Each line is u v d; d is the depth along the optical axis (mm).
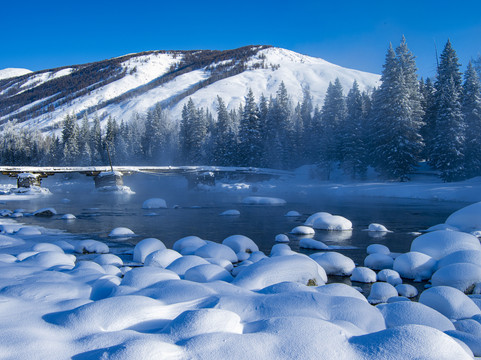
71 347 2598
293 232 14328
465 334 3498
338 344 2623
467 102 43250
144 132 93812
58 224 17219
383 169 43688
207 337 2578
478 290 6133
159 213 22234
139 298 3500
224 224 17156
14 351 2449
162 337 2717
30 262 6547
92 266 6062
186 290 4047
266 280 5336
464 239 8461
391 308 4066
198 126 74000
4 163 94375
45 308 3488
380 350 2535
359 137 48500
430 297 4918
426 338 2596
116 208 25594
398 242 12445
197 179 52094
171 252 7562
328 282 7414
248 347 2504
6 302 3537
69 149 81000
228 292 4246
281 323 2881
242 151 64000
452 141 39156
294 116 84500
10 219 19188
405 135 41375
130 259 9469
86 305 3225
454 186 33781
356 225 16812
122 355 2283
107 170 49188
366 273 7445
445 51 51844
